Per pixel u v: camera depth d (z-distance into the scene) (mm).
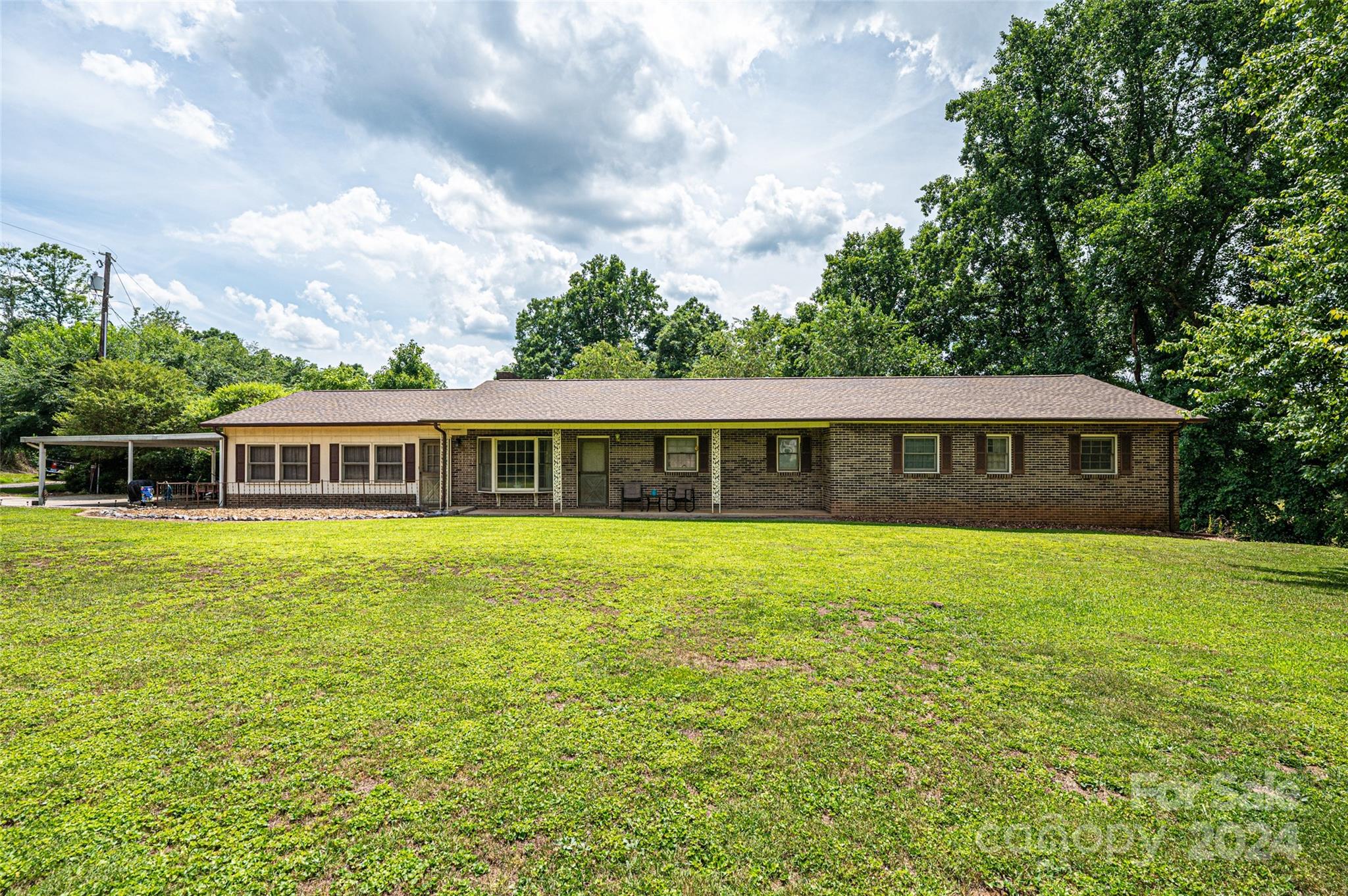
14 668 4711
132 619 5992
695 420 16203
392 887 2480
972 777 3334
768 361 35500
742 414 16328
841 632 5793
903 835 2838
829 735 3791
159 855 2648
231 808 2984
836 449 15859
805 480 17297
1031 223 26078
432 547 9719
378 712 4027
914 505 15680
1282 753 3629
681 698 4316
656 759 3475
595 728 3846
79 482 26766
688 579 7793
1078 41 24328
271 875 2531
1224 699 4359
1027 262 27125
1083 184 24578
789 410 16516
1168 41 22141
